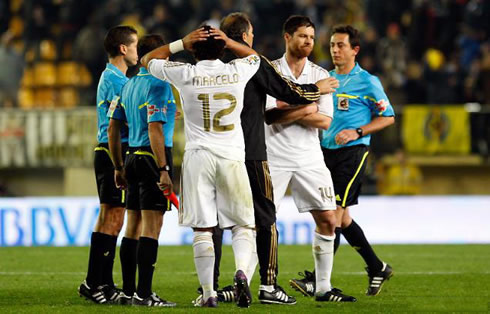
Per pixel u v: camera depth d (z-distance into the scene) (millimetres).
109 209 26359
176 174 56500
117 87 25953
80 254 42188
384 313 23656
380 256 41531
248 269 25047
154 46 24781
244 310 23250
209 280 23594
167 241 49594
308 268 36438
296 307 24297
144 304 24359
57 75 65875
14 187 60375
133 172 24484
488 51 62875
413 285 30828
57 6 68188
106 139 26156
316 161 25750
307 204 25703
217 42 23109
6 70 63531
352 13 68688
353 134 27828
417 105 60844
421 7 66625
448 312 24281
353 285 30969
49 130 57312
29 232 49062
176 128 55469
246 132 24047
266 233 24250
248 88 23969
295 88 24156
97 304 25797
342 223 28297
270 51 63281
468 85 62375
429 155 56812
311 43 25703
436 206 51438
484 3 67312
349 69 29016
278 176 25609
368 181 56656
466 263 38312
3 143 57438
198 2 68938
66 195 59469
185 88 22984
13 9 71688
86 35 64812
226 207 23125
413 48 66250
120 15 68375
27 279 32500
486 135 56438
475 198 51531
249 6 66625
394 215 51344
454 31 66938
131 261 25422
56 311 23875
